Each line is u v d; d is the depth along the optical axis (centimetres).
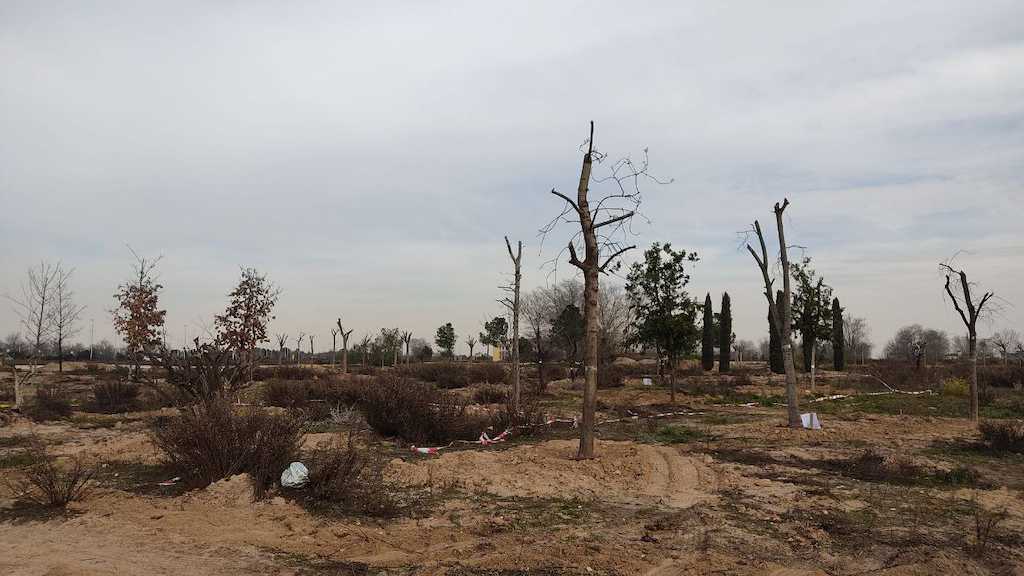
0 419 1645
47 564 575
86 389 2619
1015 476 1036
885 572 594
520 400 1873
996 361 5459
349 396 1895
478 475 985
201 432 893
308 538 673
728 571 593
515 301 1692
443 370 3497
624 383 3466
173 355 1465
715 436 1451
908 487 940
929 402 2353
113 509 770
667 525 740
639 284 2459
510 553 632
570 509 809
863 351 6919
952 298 1738
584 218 1123
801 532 717
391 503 798
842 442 1358
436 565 596
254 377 3173
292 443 924
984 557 643
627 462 1090
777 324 1656
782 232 1630
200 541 657
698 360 5884
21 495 831
